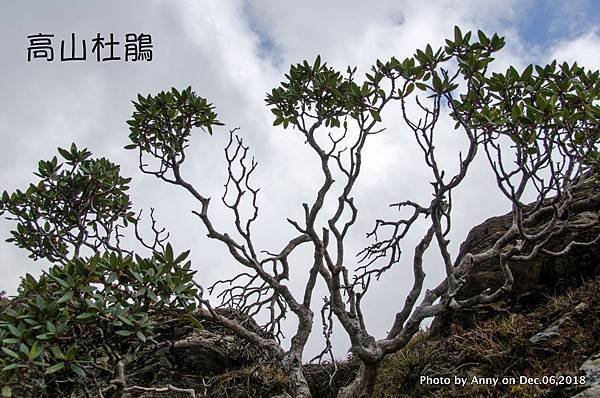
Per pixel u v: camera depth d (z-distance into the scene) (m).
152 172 7.76
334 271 7.24
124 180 8.42
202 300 7.34
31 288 5.13
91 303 4.92
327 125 8.02
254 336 7.73
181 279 5.41
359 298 7.22
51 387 5.59
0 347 4.64
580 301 6.84
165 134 7.79
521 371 6.32
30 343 4.67
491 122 6.14
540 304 7.58
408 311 7.26
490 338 6.91
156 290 5.32
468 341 7.29
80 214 8.06
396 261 7.62
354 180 7.63
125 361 5.34
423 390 7.07
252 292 8.48
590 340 6.09
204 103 7.70
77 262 5.07
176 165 7.65
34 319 4.79
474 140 6.43
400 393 7.59
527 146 6.11
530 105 6.25
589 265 7.53
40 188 7.97
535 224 8.82
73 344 4.90
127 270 5.23
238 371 8.13
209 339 8.62
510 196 6.25
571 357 5.99
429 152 6.68
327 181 7.62
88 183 8.03
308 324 7.68
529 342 6.53
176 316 5.76
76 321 4.96
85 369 5.17
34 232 7.92
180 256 5.45
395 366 8.02
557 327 6.56
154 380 8.06
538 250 6.52
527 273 7.96
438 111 6.65
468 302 6.70
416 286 7.31
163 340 8.62
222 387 7.79
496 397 6.15
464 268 6.91
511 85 6.30
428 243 7.38
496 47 6.53
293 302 7.77
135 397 7.77
